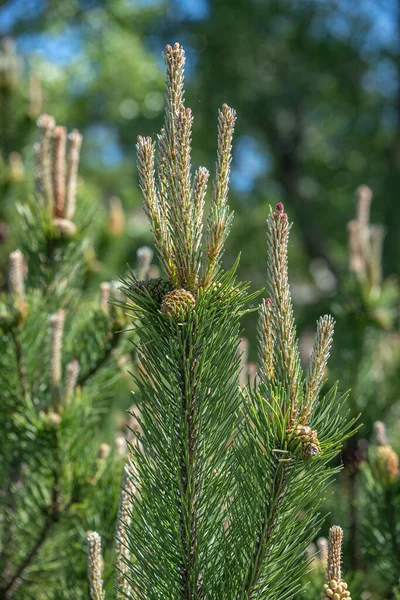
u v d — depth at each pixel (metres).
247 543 0.89
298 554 0.89
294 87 6.57
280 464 0.87
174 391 0.89
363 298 1.57
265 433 0.87
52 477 1.19
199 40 6.62
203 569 0.90
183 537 0.90
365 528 1.18
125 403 1.62
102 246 1.95
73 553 1.19
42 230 1.33
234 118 0.87
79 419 1.20
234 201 6.39
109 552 1.10
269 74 6.68
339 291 1.63
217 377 0.89
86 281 1.72
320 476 0.88
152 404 0.89
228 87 6.39
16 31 5.06
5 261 1.84
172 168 0.87
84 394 1.25
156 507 0.90
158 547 0.90
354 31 6.50
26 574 1.21
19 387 1.22
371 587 1.22
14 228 1.82
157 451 0.90
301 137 6.86
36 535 1.21
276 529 0.88
